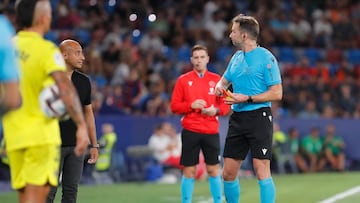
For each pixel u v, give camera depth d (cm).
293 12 9369
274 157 6925
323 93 7806
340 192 4888
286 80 7794
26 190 2159
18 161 2180
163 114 6806
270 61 3025
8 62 1888
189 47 8281
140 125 6391
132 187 5522
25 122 2144
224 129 6378
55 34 7531
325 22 9438
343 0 9875
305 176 6469
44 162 2156
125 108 6925
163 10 8662
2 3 7531
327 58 8869
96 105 6425
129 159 6294
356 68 8562
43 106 2125
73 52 2964
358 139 7288
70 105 2098
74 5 8338
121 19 8400
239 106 3078
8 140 2164
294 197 4616
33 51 2136
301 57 8656
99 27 7994
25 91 2141
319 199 4494
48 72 2116
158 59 7669
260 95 3000
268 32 8756
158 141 6194
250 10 9094
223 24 8800
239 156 3130
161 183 5938
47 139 2150
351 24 9450
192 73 3772
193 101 3700
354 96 8006
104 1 8538
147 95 6950
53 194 2919
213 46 8181
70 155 2953
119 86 6912
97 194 4959
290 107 7650
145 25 8456
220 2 9044
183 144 3709
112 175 6134
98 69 7262
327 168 7188
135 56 7500
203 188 5259
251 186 5350
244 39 3067
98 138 6181
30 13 2169
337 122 7250
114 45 7531
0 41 1873
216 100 3722
